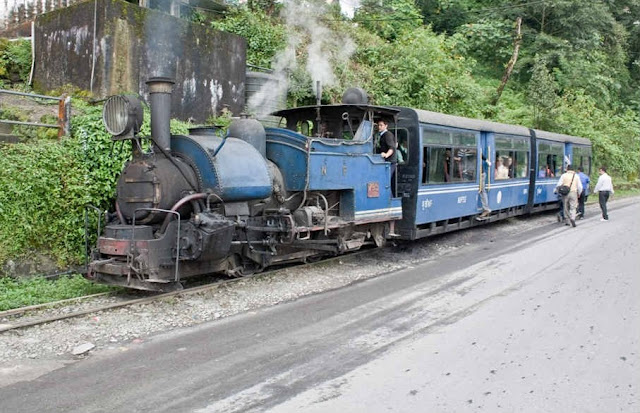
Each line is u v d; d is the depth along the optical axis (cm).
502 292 843
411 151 1241
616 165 3362
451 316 722
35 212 902
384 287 902
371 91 2095
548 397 475
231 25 1822
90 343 611
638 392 484
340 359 571
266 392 489
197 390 493
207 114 1391
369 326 686
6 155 907
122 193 809
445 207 1365
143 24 1239
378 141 1165
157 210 770
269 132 995
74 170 957
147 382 511
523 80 3422
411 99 2231
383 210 1141
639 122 3784
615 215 2033
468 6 3625
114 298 790
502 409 453
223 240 796
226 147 864
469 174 1487
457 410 452
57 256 920
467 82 2545
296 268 999
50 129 1022
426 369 540
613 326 664
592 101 3231
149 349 601
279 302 805
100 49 1182
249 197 869
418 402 467
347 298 830
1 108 1081
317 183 962
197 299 789
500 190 1667
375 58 2262
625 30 3912
